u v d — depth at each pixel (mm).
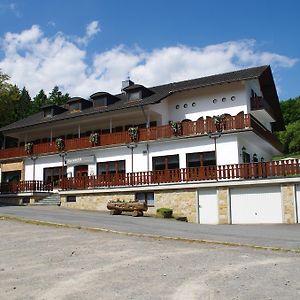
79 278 9828
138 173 28859
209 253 12586
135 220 21938
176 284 9148
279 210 24016
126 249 13250
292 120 77125
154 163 30484
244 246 13750
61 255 12461
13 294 8711
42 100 72562
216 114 31391
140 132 31156
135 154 31281
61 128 37781
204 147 28609
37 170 36562
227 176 25609
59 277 9977
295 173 23750
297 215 23391
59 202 32062
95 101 36625
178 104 33188
